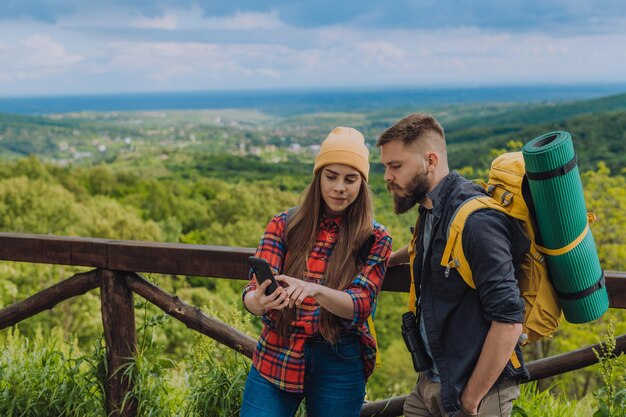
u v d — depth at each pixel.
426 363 1.63
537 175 1.41
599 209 17.45
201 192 62.28
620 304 1.85
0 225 40.22
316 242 1.74
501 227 1.44
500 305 1.39
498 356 1.42
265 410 1.71
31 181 44.56
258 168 94.06
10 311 2.38
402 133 1.55
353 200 1.69
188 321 2.26
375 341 1.76
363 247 1.71
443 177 1.57
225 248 2.19
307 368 1.73
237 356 2.28
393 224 23.28
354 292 1.65
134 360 2.31
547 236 1.46
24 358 2.60
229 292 31.41
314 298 1.59
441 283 1.51
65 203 43.00
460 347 1.50
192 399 2.26
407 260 1.93
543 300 1.51
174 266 2.22
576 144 49.59
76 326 23.70
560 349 16.28
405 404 1.77
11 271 24.17
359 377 1.75
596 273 1.50
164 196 55.62
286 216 1.80
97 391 2.45
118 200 56.75
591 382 12.25
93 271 2.32
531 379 2.02
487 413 1.56
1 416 2.36
